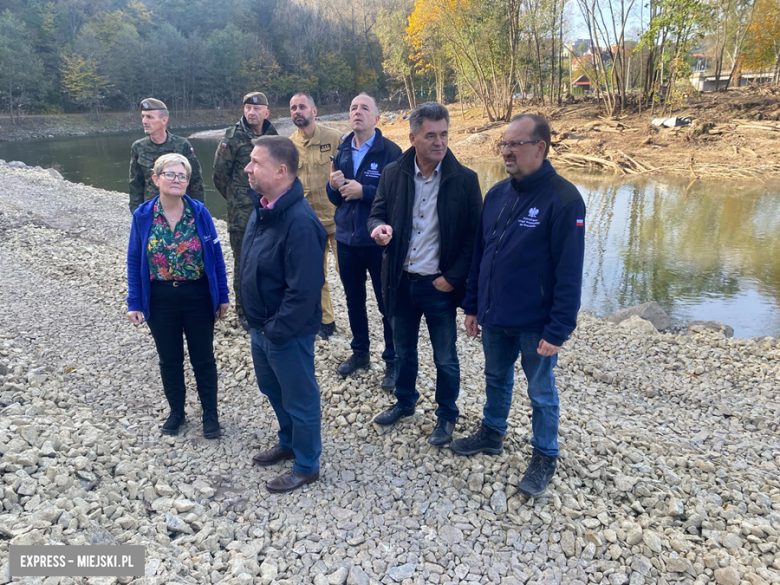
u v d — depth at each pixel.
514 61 31.30
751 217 13.24
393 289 3.43
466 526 2.91
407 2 66.56
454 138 30.52
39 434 3.23
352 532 2.87
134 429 3.74
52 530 2.47
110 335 5.40
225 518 2.93
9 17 52.41
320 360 4.83
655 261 10.29
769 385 5.34
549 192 2.81
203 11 76.62
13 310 5.90
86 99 58.81
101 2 68.00
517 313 2.95
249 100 4.73
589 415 4.40
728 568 2.58
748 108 24.83
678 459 3.68
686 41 26.58
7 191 14.41
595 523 2.92
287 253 2.79
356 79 77.06
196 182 5.03
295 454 3.22
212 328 3.64
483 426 3.49
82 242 9.41
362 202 4.11
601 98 32.84
